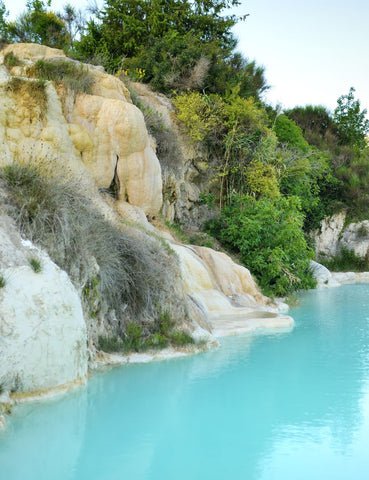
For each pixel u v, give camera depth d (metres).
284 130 24.59
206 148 18.39
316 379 7.02
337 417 5.67
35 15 24.38
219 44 25.22
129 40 23.94
